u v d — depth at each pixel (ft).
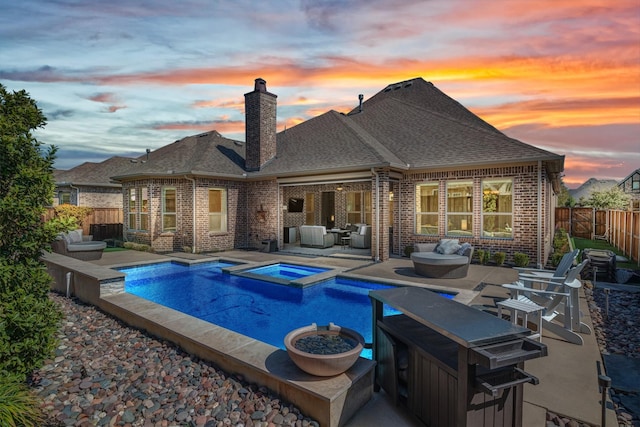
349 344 12.82
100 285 23.08
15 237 12.66
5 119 12.34
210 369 14.24
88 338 18.01
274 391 12.10
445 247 32.78
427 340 10.68
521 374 8.78
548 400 11.69
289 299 28.40
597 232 68.39
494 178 37.11
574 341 16.84
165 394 12.47
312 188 62.03
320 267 35.99
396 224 44.01
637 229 37.73
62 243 39.73
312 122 59.62
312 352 12.02
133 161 73.56
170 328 17.15
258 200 52.85
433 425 9.70
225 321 23.43
